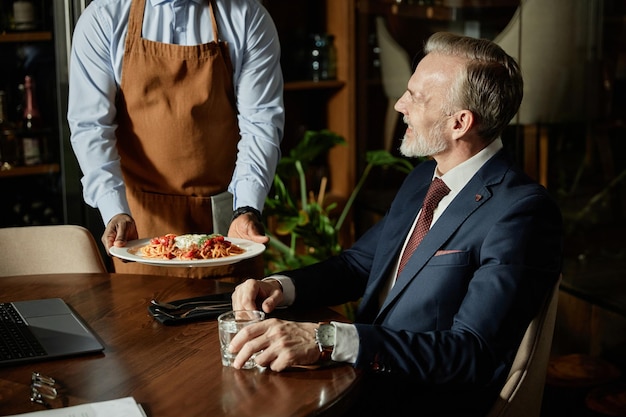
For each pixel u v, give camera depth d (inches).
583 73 137.2
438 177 73.3
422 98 71.1
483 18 147.3
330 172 178.5
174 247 79.7
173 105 94.4
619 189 136.0
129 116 95.0
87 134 92.3
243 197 93.7
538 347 63.7
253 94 97.3
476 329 62.1
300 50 170.7
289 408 53.0
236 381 57.1
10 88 128.4
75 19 123.1
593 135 137.9
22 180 130.2
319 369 59.3
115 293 76.7
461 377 61.4
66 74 125.3
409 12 159.3
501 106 69.3
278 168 143.8
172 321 68.1
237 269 97.7
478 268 66.8
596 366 121.0
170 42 94.3
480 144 71.2
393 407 69.0
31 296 75.9
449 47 70.9
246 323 60.2
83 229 90.1
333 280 77.4
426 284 68.1
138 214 98.4
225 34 95.6
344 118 172.2
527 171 143.8
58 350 61.7
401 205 77.6
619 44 132.6
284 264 137.6
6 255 88.4
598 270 137.9
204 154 96.4
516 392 62.5
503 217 65.8
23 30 126.2
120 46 93.0
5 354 60.7
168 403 53.7
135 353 62.2
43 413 51.0
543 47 139.6
